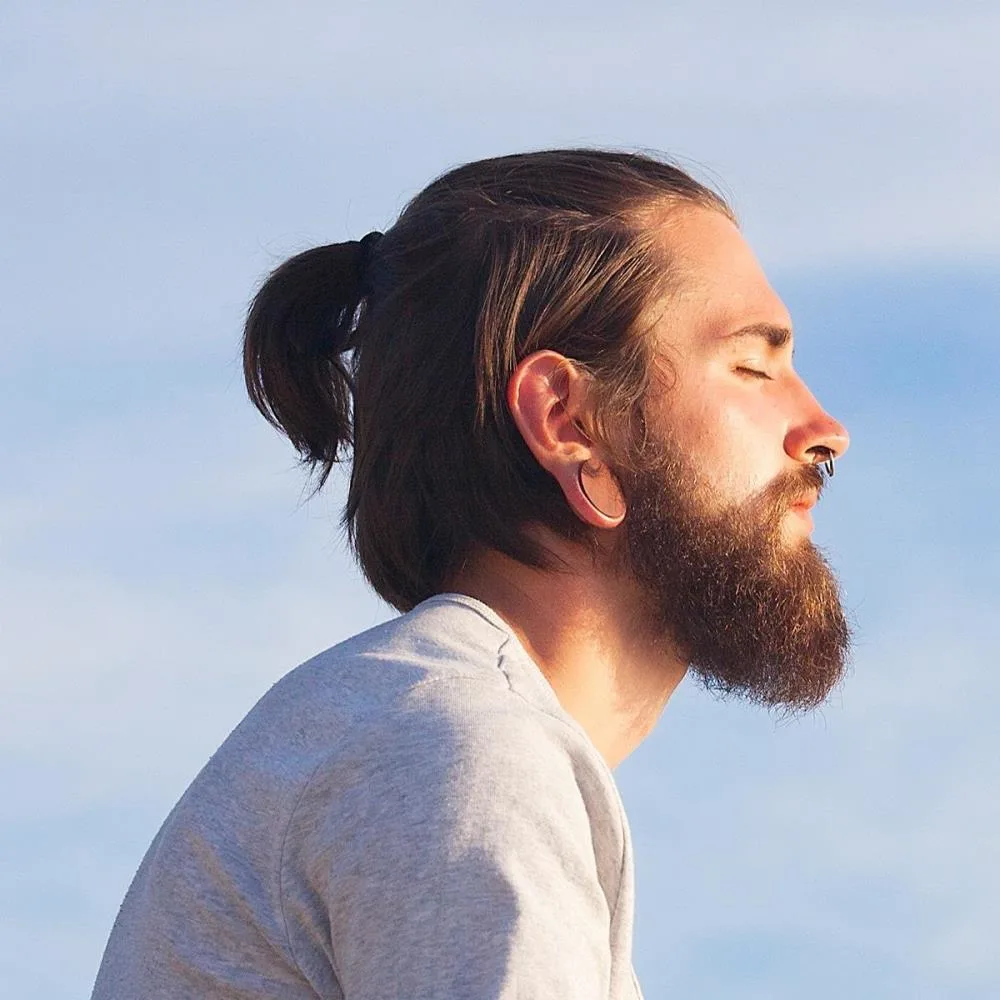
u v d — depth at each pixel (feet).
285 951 8.89
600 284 11.46
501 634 10.07
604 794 9.14
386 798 8.61
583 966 8.21
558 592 11.11
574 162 12.23
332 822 8.75
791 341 11.97
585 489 11.11
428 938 8.11
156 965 9.30
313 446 12.82
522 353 11.37
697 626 11.18
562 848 8.50
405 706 9.07
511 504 11.14
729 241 12.03
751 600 11.25
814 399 11.90
